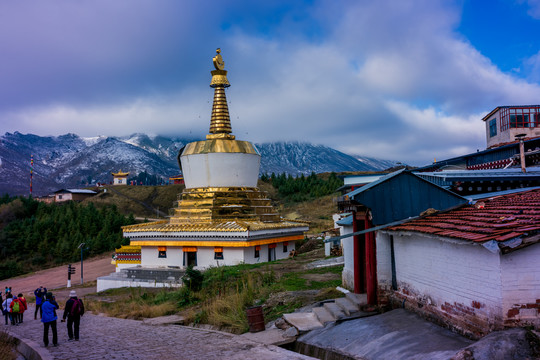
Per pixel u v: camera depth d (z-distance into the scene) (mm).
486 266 10180
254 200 40719
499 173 20031
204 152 40219
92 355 14617
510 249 9367
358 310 15742
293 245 42625
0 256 77812
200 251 37219
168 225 39281
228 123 43781
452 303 11656
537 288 9602
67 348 16094
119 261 43750
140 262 42781
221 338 16234
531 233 9367
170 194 150375
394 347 11461
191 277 26781
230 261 36062
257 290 23000
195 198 39781
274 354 13273
